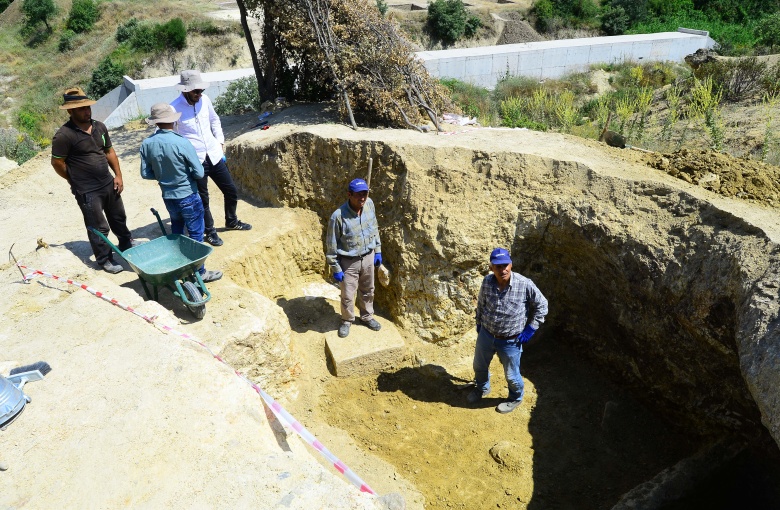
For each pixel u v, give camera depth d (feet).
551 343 24.30
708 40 86.02
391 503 15.01
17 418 12.38
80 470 11.27
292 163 26.55
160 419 12.37
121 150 36.01
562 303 23.63
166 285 18.53
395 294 24.02
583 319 22.95
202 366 13.79
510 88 66.08
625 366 21.39
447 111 32.22
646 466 18.70
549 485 18.16
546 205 22.22
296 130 27.25
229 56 94.89
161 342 14.56
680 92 45.88
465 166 23.43
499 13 110.42
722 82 44.27
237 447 11.89
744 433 17.37
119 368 13.74
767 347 14.20
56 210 27.45
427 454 19.43
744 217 17.75
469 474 18.63
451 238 22.44
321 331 23.49
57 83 98.94
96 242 20.59
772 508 16.21
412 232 23.26
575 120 41.60
